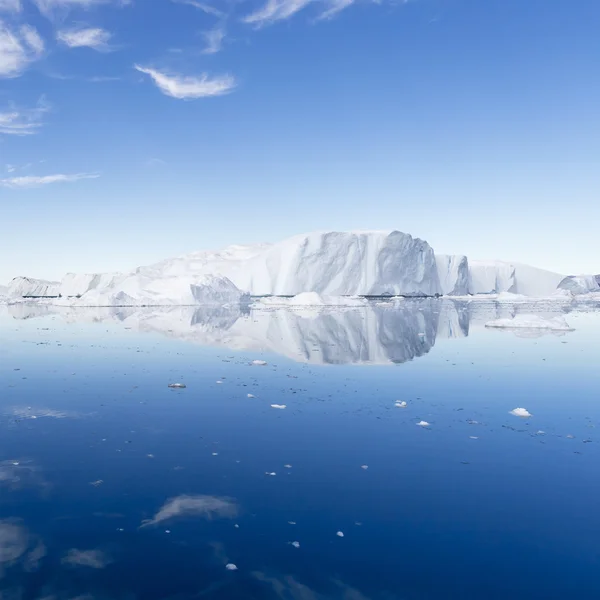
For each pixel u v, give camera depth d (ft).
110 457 22.38
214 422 28.17
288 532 15.62
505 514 16.80
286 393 35.88
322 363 50.42
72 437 25.34
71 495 18.30
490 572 13.41
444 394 35.60
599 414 30.01
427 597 12.32
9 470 20.81
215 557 14.19
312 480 19.75
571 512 16.97
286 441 24.71
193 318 116.06
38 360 51.80
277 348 62.49
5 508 17.31
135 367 47.29
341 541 15.06
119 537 15.35
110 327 92.73
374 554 14.35
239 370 45.73
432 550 14.55
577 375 43.37
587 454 22.80
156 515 16.78
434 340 71.61
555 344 66.64
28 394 35.37
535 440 24.89
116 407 31.65
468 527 15.90
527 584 12.88
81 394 35.40
